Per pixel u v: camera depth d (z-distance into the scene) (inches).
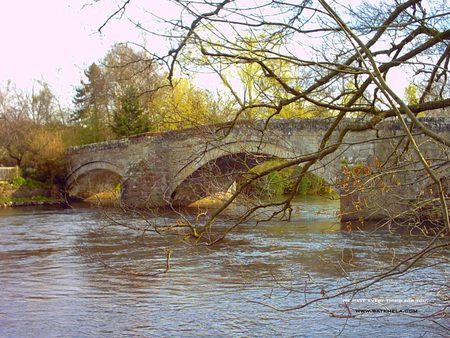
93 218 1208.2
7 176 1699.1
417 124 143.0
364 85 217.0
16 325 419.8
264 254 698.2
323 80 216.2
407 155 254.8
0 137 1814.7
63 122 2186.3
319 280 535.5
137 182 1368.1
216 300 477.7
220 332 392.2
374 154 855.7
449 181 233.6
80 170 1722.4
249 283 538.3
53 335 395.9
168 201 277.6
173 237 855.1
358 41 146.1
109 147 1594.5
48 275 601.9
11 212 1402.6
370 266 582.9
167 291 514.6
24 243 842.8
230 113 266.4
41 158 1769.2
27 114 2108.8
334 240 794.8
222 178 249.3
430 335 356.2
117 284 548.7
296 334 379.9
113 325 415.5
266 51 185.8
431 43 216.1
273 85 228.4
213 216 226.4
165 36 189.9
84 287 539.2
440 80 271.0
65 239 879.1
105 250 754.8
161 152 1298.0
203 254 703.7
